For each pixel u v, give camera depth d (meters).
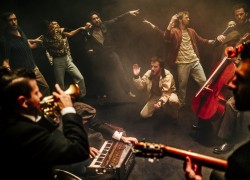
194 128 5.03
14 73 1.91
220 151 4.38
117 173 3.61
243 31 5.18
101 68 6.29
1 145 1.74
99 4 8.51
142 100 6.20
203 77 5.55
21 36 5.08
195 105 4.64
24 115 1.91
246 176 1.37
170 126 5.16
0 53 4.83
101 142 4.06
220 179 2.27
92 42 6.05
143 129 5.13
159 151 1.75
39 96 1.98
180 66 5.51
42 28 5.66
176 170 4.14
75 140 1.87
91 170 3.59
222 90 4.44
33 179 1.79
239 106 1.40
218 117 4.40
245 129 4.30
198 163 1.78
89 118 3.93
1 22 4.88
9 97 1.84
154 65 5.01
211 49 6.89
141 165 4.28
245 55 1.37
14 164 1.76
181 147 4.61
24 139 1.74
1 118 1.82
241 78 1.37
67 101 2.04
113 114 5.73
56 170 2.71
